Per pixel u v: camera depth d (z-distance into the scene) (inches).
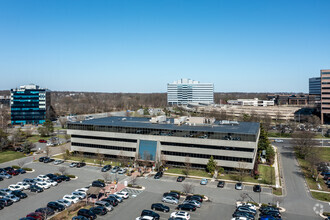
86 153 4835.1
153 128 4271.7
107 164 4365.2
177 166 4192.9
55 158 4790.8
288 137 6914.4
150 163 4136.3
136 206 2800.2
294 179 3686.0
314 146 5290.4
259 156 4606.3
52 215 2593.5
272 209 2618.1
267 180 3607.3
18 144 5910.4
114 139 4542.3
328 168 3954.2
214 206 2802.7
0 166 4343.0
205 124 4643.2
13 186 3284.9
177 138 4092.0
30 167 4261.8
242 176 3612.2
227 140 3833.7
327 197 3043.8
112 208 2711.6
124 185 3410.4
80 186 3403.1
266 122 7652.6
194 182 3535.9
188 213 2625.5
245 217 2450.8
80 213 2524.6
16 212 2664.9
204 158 3983.8
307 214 2618.1
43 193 3176.7
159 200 2962.6
